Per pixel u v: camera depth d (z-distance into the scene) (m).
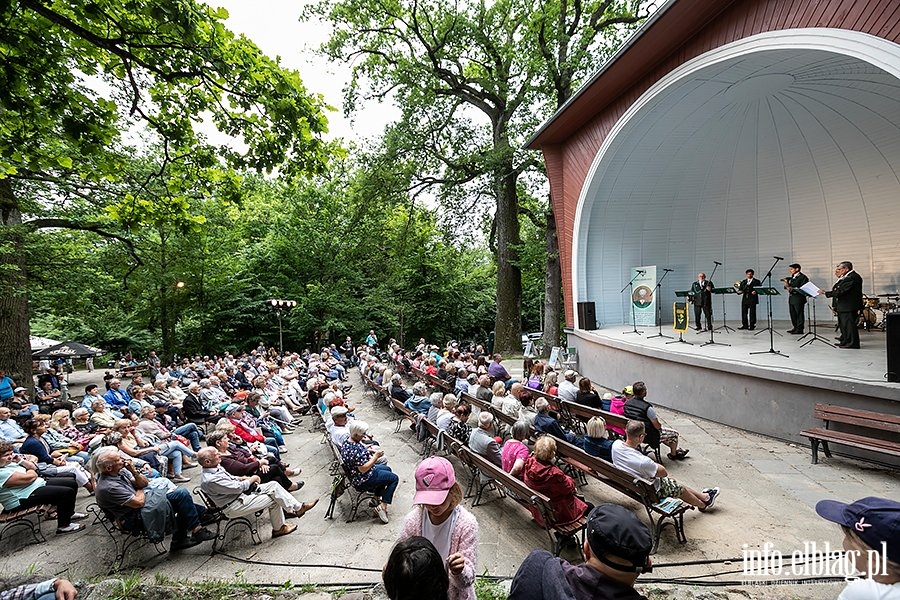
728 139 12.72
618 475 4.39
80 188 10.79
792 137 12.09
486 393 8.39
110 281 17.39
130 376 19.20
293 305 19.69
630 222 14.33
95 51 4.22
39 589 2.03
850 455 5.98
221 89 4.28
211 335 24.20
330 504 5.34
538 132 13.93
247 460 5.57
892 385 5.43
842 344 8.38
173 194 5.35
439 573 1.64
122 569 4.06
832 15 6.23
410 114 18.48
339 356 19.44
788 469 5.68
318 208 26.08
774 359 7.58
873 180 11.48
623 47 9.38
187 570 4.03
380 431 8.80
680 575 3.57
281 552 4.33
